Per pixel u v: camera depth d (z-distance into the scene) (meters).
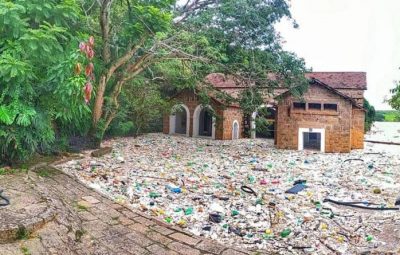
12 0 7.51
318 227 5.96
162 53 13.23
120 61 12.74
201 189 8.30
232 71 16.47
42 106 8.51
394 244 5.22
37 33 7.08
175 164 11.81
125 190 7.62
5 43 7.42
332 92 17.25
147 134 23.64
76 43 8.27
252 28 15.36
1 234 3.82
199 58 14.19
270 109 23.59
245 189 8.54
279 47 16.53
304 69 16.89
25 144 8.32
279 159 14.36
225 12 14.84
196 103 23.12
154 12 10.31
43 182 7.09
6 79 7.02
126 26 11.09
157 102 20.38
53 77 7.52
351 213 6.85
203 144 19.08
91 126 13.05
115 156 12.46
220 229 5.73
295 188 8.84
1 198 5.06
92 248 4.39
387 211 6.99
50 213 4.62
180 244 4.84
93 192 7.00
